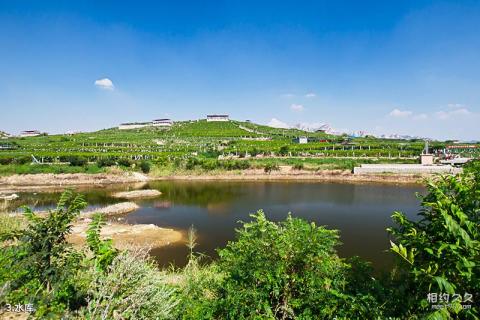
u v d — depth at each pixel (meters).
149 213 32.38
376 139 127.75
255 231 5.83
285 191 47.53
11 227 11.86
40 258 5.38
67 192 6.41
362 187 50.97
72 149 84.62
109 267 5.41
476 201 4.63
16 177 51.44
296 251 5.33
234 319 5.10
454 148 82.12
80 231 21.77
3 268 5.15
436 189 4.81
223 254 5.96
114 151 81.81
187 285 6.73
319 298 5.03
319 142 110.12
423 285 4.38
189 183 56.78
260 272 5.14
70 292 5.18
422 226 5.02
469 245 3.92
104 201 39.38
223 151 83.06
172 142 112.38
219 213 32.38
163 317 4.95
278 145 98.19
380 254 19.22
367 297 4.73
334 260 5.88
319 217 30.30
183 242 21.84
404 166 60.94
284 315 5.09
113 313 4.76
